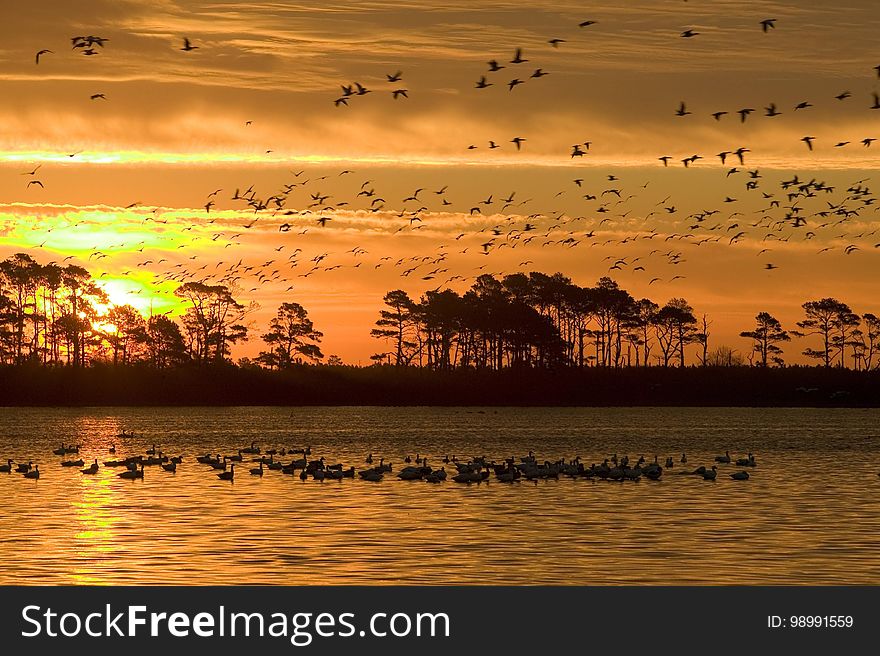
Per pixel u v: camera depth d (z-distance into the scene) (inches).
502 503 2449.6
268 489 2738.7
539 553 1855.3
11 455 3937.0
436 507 2383.1
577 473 3034.0
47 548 1897.1
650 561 1798.7
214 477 3043.8
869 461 3629.4
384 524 2140.7
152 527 2106.3
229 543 1939.0
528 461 3240.7
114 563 1781.5
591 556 1833.2
